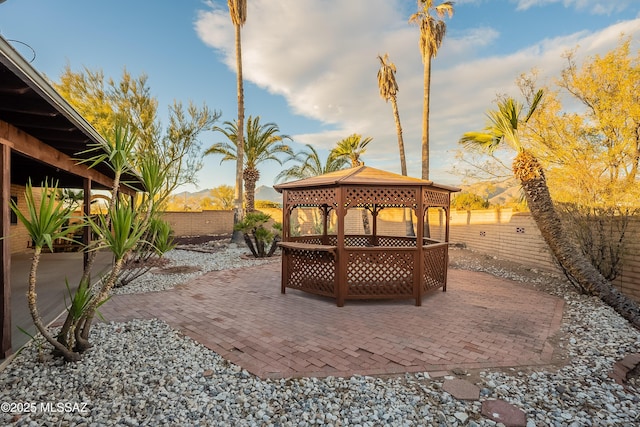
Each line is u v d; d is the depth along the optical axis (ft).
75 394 7.68
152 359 9.64
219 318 13.73
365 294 15.93
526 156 18.25
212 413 7.09
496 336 11.71
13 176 27.25
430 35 40.65
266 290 19.07
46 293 16.56
